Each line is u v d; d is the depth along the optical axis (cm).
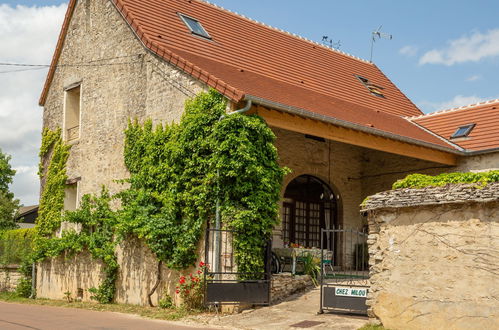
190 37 1555
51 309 1341
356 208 1781
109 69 1558
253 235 1145
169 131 1301
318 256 1305
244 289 1117
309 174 1659
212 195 1164
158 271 1277
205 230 1176
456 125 1761
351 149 1792
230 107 1163
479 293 781
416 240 855
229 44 1672
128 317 1144
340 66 2069
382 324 883
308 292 1220
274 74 1636
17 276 1853
